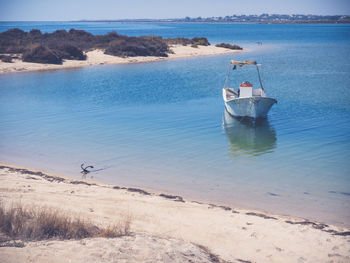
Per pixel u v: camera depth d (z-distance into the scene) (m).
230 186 12.62
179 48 73.19
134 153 16.45
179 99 29.50
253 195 11.82
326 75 41.31
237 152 16.52
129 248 6.66
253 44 92.12
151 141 18.39
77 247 6.36
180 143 18.02
